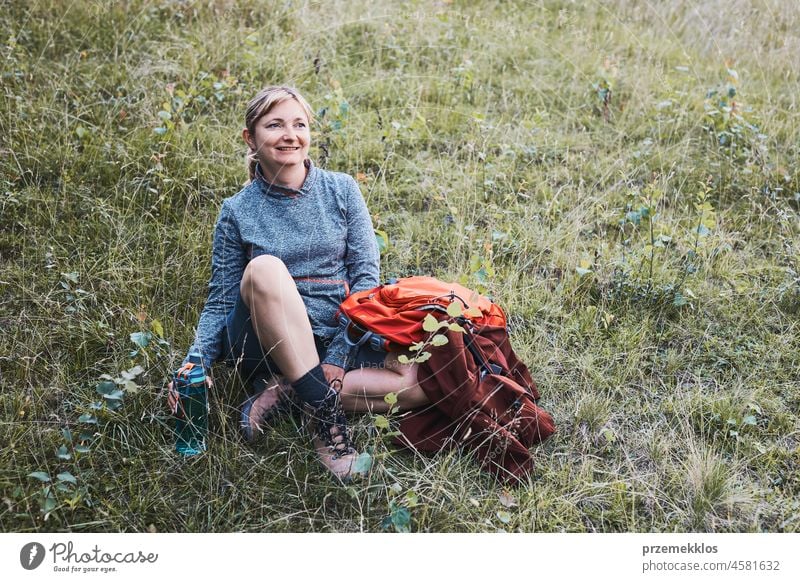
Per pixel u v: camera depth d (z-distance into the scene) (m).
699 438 2.92
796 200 4.15
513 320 3.38
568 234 3.79
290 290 2.58
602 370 3.17
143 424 2.81
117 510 2.57
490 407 2.72
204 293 3.38
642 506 2.69
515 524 2.61
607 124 4.77
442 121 4.64
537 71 5.29
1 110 4.16
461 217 3.84
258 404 2.83
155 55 4.87
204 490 2.65
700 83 5.18
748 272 3.68
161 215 3.77
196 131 4.23
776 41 5.80
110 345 3.11
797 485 2.74
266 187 2.91
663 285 3.50
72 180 3.88
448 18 5.61
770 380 3.13
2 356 3.01
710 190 3.98
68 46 4.91
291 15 5.43
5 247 3.53
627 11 6.25
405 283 2.86
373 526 2.58
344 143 4.32
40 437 2.72
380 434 2.70
